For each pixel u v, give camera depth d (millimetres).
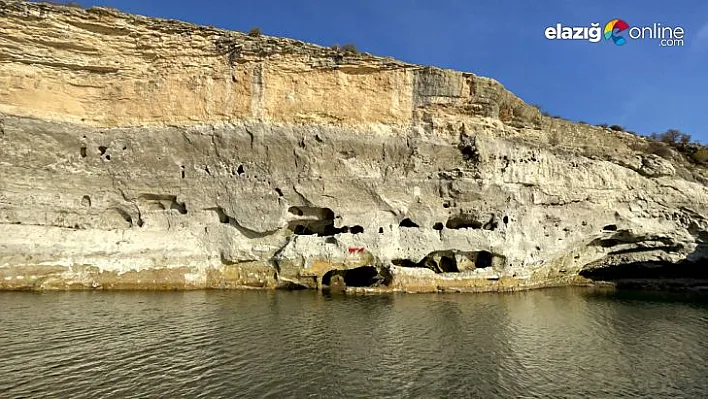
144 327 14445
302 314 16906
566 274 26891
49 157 20812
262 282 22188
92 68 22016
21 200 19812
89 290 19609
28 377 10266
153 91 22453
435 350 13359
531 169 25141
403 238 23156
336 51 23719
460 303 20016
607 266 28125
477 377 11445
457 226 24656
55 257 19562
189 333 13992
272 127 22750
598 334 15969
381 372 11492
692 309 21188
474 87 25016
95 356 11742
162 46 22500
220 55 22922
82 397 9391
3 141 19969
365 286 22938
